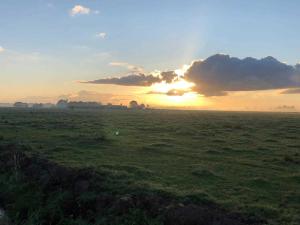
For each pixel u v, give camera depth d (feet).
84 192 70.79
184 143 133.08
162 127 197.77
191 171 87.71
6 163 96.02
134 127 198.18
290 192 71.87
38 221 63.87
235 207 62.49
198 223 55.42
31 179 82.23
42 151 110.32
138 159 102.58
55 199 70.08
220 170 90.48
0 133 156.25
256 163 98.89
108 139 138.41
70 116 344.08
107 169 85.87
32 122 218.18
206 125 218.18
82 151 112.88
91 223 60.18
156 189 70.08
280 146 128.47
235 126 206.49
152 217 58.54
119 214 60.64
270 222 56.13
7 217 68.08
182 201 64.69
